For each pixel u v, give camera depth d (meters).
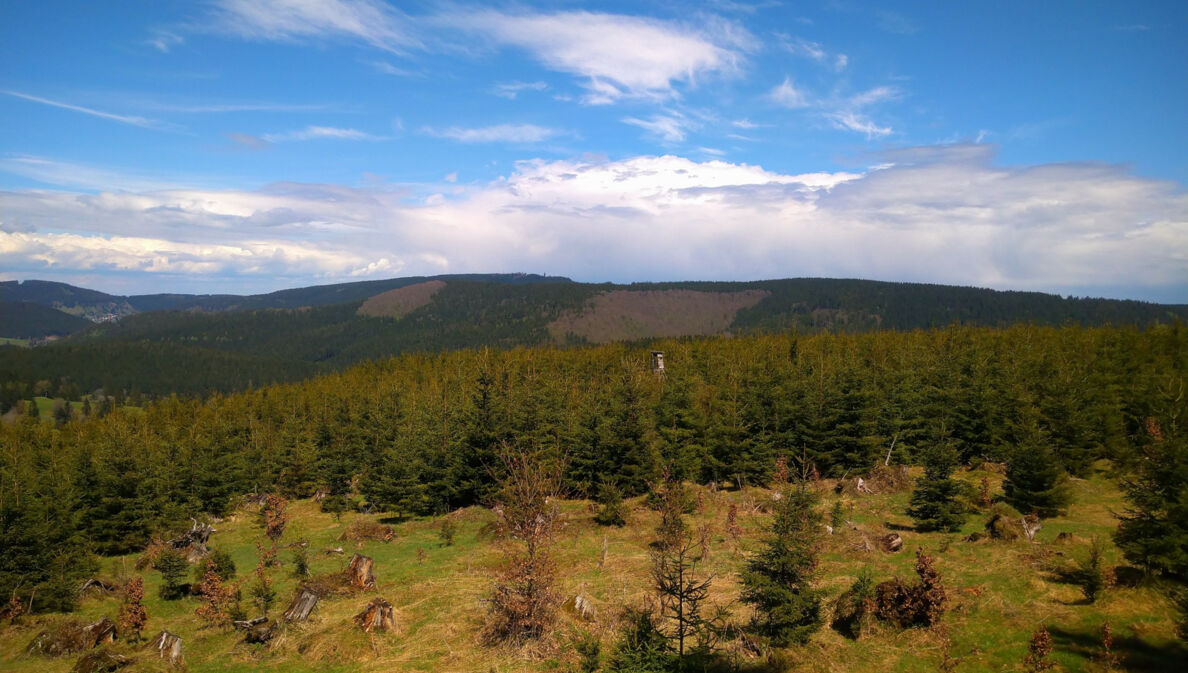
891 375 53.31
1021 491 32.47
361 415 64.81
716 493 43.03
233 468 54.66
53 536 31.14
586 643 18.81
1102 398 40.88
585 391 67.19
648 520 36.88
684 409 48.12
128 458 42.97
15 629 25.41
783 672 18.34
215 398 95.25
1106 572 21.03
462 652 21.16
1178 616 18.81
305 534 42.06
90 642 22.59
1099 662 17.12
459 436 47.50
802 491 19.97
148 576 34.34
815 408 46.19
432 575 29.61
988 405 44.19
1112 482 36.78
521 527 23.23
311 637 22.45
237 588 25.67
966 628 19.92
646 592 24.44
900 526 32.19
